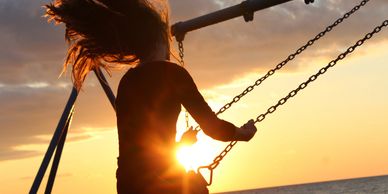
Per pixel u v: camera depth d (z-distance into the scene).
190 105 2.37
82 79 2.67
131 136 2.36
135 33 2.46
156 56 2.48
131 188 2.29
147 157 2.31
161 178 2.28
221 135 2.40
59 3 2.52
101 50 2.52
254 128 2.54
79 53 2.58
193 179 2.38
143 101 2.37
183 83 2.37
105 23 2.47
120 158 2.38
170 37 2.55
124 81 2.45
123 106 2.42
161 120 2.34
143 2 2.47
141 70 2.40
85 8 2.47
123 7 2.45
